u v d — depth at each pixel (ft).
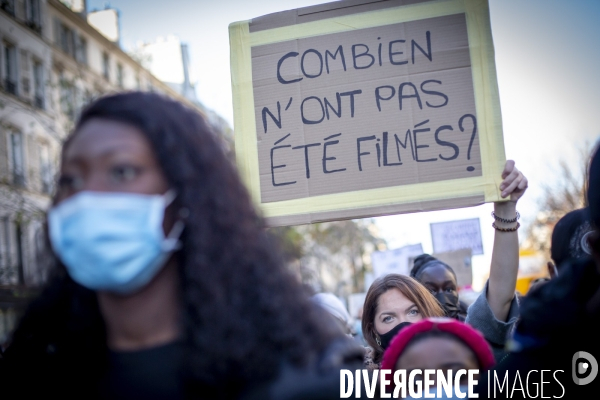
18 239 53.47
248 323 5.17
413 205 9.91
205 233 5.24
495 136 9.89
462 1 10.28
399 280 11.50
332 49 10.51
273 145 10.42
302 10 10.66
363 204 10.03
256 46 10.70
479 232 28.35
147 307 5.27
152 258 5.05
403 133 10.11
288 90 10.50
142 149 5.19
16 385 5.86
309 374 5.07
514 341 6.24
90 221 4.92
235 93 10.65
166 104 5.58
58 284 5.97
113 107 5.34
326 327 5.47
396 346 7.56
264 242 5.59
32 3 72.33
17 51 68.28
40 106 68.44
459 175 9.87
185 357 5.12
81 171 5.18
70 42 79.87
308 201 10.18
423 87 10.18
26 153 64.69
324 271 110.22
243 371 5.04
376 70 10.34
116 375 5.34
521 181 9.75
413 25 10.35
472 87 10.08
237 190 5.66
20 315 6.12
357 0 10.54
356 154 10.18
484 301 9.89
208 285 5.16
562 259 8.15
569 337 5.86
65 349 5.77
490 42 10.12
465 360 7.34
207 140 5.61
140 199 5.06
